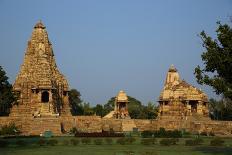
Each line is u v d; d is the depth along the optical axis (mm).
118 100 117750
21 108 103438
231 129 102312
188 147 62812
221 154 51625
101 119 102062
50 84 103562
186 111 113938
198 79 47625
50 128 93438
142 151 54594
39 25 109375
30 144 65625
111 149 57906
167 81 119062
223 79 46688
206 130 101938
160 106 118625
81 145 65375
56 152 52875
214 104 135250
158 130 96750
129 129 103812
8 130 89438
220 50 47000
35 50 107750
